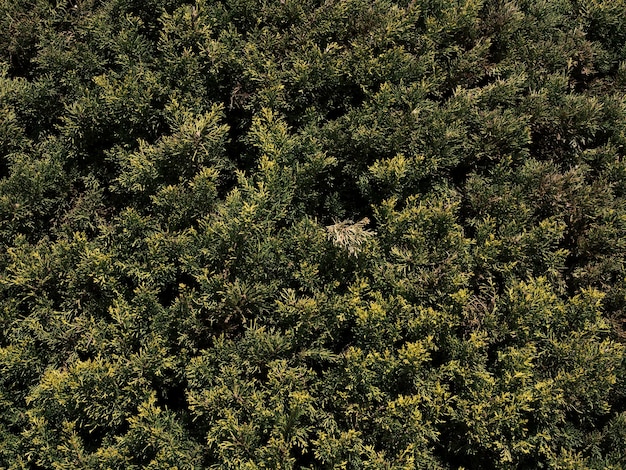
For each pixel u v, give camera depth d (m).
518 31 4.99
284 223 4.39
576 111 4.54
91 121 4.46
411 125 4.34
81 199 4.52
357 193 4.62
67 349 4.05
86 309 4.14
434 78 4.59
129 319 3.93
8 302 4.10
